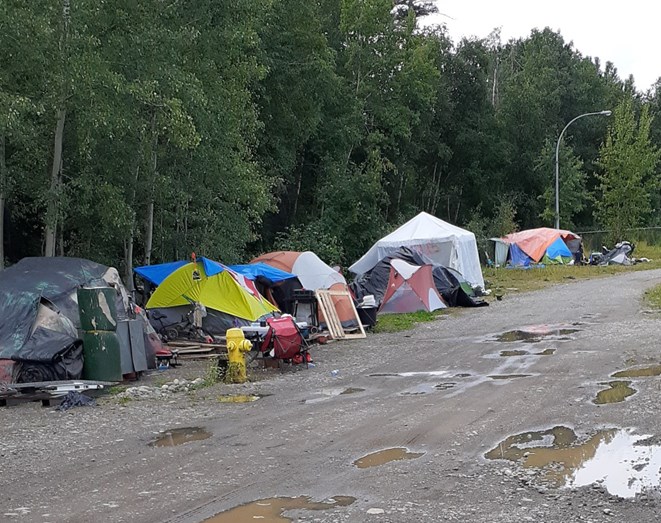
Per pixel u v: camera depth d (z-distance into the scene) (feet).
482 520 16.33
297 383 35.83
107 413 30.25
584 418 25.22
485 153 166.91
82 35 46.44
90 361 37.19
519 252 127.65
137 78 50.57
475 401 29.07
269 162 95.35
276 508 17.67
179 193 61.31
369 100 124.26
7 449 24.45
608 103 201.16
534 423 24.97
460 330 54.13
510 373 35.22
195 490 19.22
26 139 47.16
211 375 37.27
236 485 19.56
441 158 160.97
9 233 64.85
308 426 26.16
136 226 60.64
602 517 16.25
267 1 66.54
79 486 20.03
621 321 53.36
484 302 71.56
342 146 113.29
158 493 19.12
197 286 52.65
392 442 23.44
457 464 20.72
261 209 69.72
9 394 32.81
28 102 43.50
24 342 36.96
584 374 33.55
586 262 131.23
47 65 45.83
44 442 25.32
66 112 51.44
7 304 38.88
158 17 54.03
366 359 42.78
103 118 46.88
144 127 51.26
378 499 18.02
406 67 125.80
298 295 54.65
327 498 18.26
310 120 99.45
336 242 104.01
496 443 22.77
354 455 22.12
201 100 53.88
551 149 169.37
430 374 36.40
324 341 50.85
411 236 84.38
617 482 18.60
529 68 181.16
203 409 30.35
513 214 150.51
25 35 43.73
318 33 100.07
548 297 76.28
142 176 59.36
